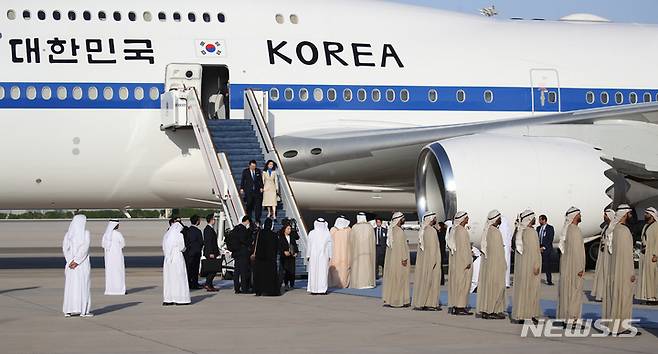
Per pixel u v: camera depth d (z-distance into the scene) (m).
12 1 22.22
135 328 13.49
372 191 23.86
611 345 11.88
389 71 23.88
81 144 22.02
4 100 21.62
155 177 22.66
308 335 12.78
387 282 16.38
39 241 49.38
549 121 21.08
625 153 21.45
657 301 17.00
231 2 23.47
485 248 14.51
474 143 20.14
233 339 12.40
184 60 22.52
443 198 20.75
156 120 22.36
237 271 18.73
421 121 23.94
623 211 13.05
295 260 20.27
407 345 11.88
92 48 22.16
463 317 14.82
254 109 22.06
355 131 22.20
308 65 23.33
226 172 20.69
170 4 23.00
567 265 13.42
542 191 19.86
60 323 14.05
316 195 23.61
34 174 21.97
